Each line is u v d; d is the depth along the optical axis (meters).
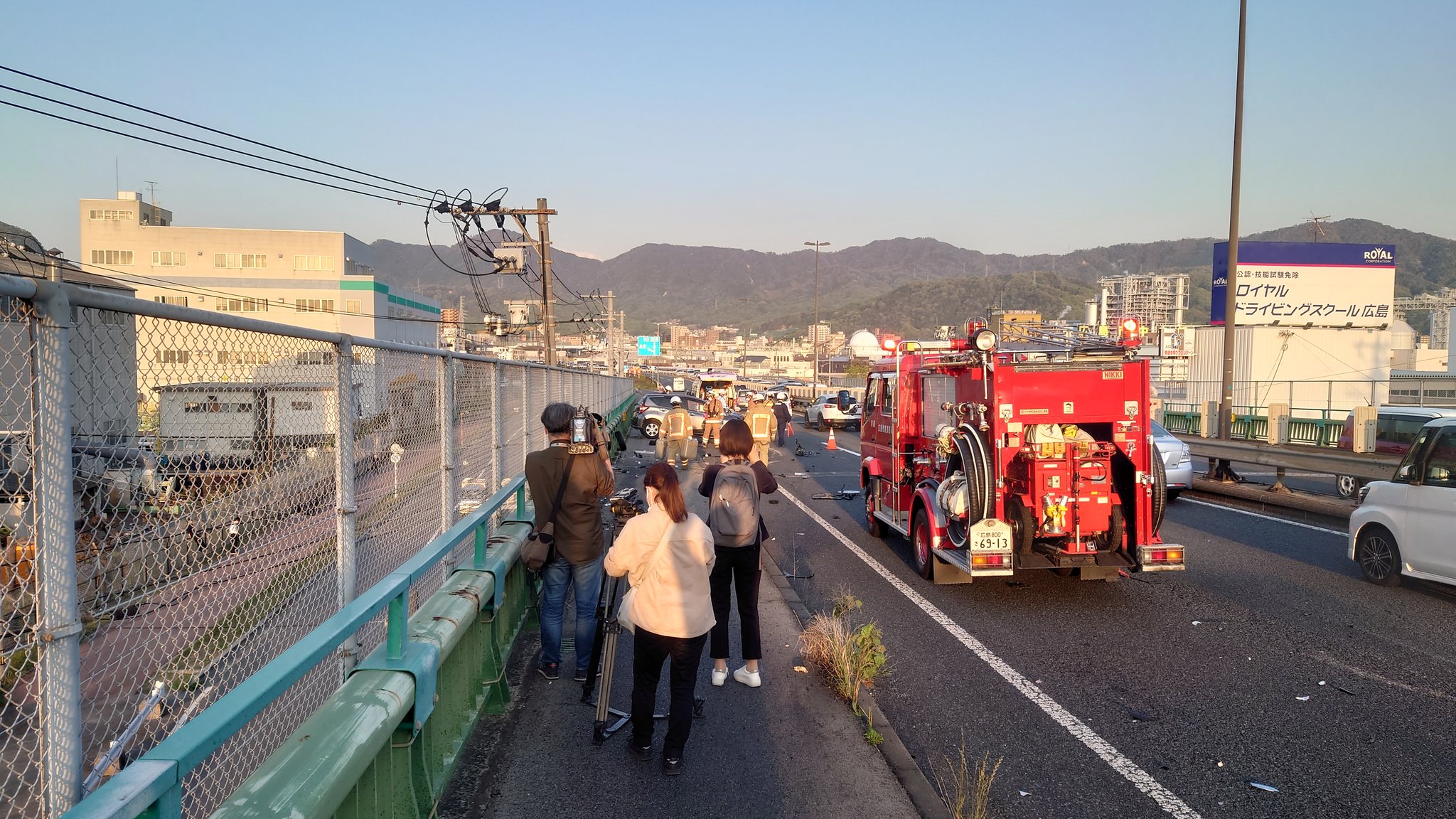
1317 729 5.26
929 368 9.80
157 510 2.43
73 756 1.95
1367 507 8.89
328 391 3.57
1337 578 9.17
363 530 4.20
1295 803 4.35
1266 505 14.43
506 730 5.15
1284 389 30.44
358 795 2.95
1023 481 8.28
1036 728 5.34
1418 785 4.52
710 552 4.64
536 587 7.52
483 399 7.24
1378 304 34.41
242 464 2.88
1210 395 32.81
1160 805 4.34
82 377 2.13
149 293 65.25
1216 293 34.59
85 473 2.14
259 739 3.18
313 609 3.40
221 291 65.94
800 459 23.52
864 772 4.60
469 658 4.95
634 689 4.72
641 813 4.13
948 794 4.46
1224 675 6.26
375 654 3.60
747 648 5.95
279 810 2.29
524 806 4.19
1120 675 6.29
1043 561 8.19
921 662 6.62
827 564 10.19
